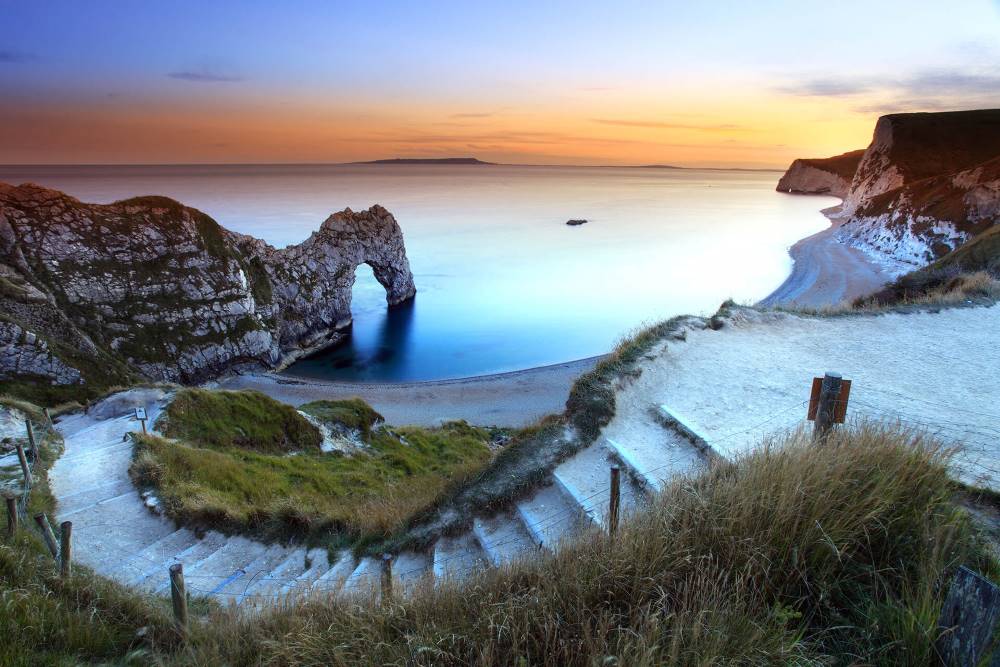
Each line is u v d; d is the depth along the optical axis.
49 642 5.59
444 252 120.31
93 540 10.81
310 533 11.04
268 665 4.25
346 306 66.81
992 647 2.84
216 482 13.77
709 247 123.19
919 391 10.62
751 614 3.48
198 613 7.59
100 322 43.47
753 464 5.10
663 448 8.96
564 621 3.69
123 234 47.19
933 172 110.38
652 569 3.90
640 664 3.00
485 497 8.65
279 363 54.50
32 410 17.94
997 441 8.08
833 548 3.69
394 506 11.31
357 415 23.80
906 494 4.44
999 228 29.08
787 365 12.16
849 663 3.28
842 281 72.00
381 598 5.07
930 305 16.42
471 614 4.16
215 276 50.53
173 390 19.41
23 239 42.69
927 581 3.49
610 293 82.19
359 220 70.88
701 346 13.08
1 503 10.49
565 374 46.56
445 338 62.75
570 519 7.69
